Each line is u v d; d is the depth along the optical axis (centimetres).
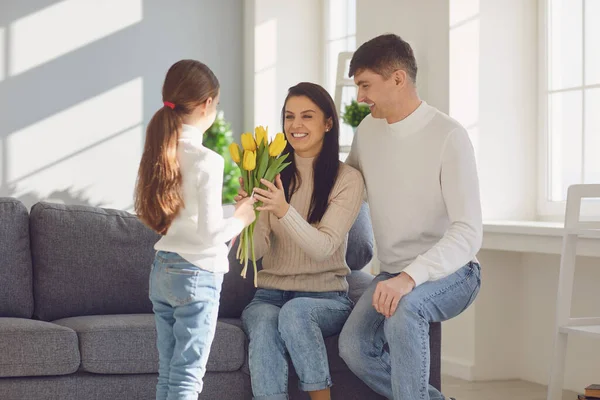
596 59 397
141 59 677
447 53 428
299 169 291
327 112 286
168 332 253
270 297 291
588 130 402
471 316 423
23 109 643
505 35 434
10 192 640
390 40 273
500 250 410
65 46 654
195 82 252
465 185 262
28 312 303
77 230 312
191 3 692
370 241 339
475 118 428
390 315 252
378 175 279
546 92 429
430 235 272
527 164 435
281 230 289
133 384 271
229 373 280
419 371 250
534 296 419
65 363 262
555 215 421
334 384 285
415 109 274
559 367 302
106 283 311
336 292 290
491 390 397
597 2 396
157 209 240
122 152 671
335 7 664
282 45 680
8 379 260
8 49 639
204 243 241
